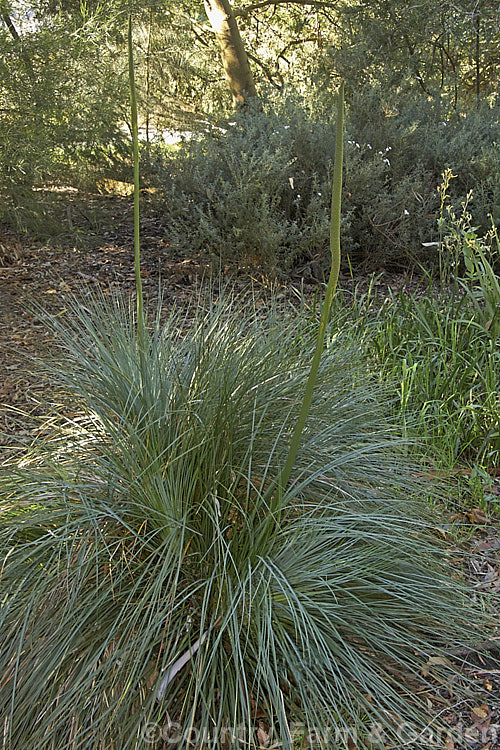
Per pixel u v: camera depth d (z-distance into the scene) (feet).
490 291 13.56
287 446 8.29
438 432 11.30
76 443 8.35
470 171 21.75
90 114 21.98
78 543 7.16
